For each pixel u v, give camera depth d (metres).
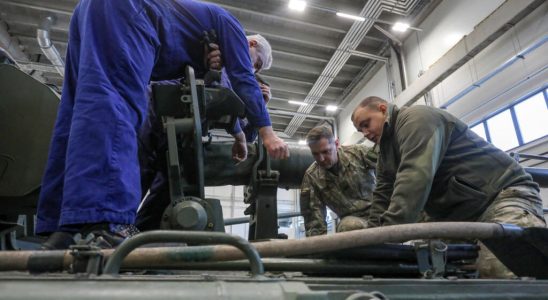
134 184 0.80
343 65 7.22
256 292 0.42
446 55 5.26
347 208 2.39
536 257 0.80
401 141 1.28
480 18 5.19
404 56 6.72
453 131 1.32
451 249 0.78
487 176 1.26
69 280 0.39
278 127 9.43
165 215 1.00
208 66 1.19
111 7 0.92
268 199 1.29
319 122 9.23
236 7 5.70
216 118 1.23
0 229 1.04
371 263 0.71
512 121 4.81
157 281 0.41
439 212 1.37
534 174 2.29
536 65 4.45
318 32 6.39
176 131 1.07
